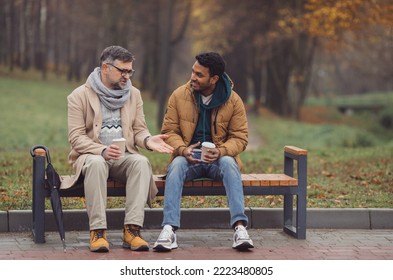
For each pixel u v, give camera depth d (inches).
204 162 354.6
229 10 2017.7
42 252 331.6
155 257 324.5
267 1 1952.5
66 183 343.3
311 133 1716.3
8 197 435.5
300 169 367.2
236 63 2394.2
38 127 1557.6
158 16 2393.0
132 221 335.9
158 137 349.1
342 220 401.4
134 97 360.8
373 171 601.6
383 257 334.3
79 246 345.4
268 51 2240.4
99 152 340.8
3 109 1836.9
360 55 2650.1
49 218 379.2
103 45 2559.1
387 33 1609.3
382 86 4532.5
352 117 3016.7
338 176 572.1
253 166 662.5
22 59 2918.3
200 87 354.3
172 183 343.0
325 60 3513.8
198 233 384.2
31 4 2679.6
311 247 353.4
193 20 2512.3
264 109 2603.3
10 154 724.0
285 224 387.9
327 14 1053.2
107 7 2369.6
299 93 2369.6
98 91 351.3
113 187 346.9
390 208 413.4
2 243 350.3
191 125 360.8
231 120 363.9
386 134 2447.1
